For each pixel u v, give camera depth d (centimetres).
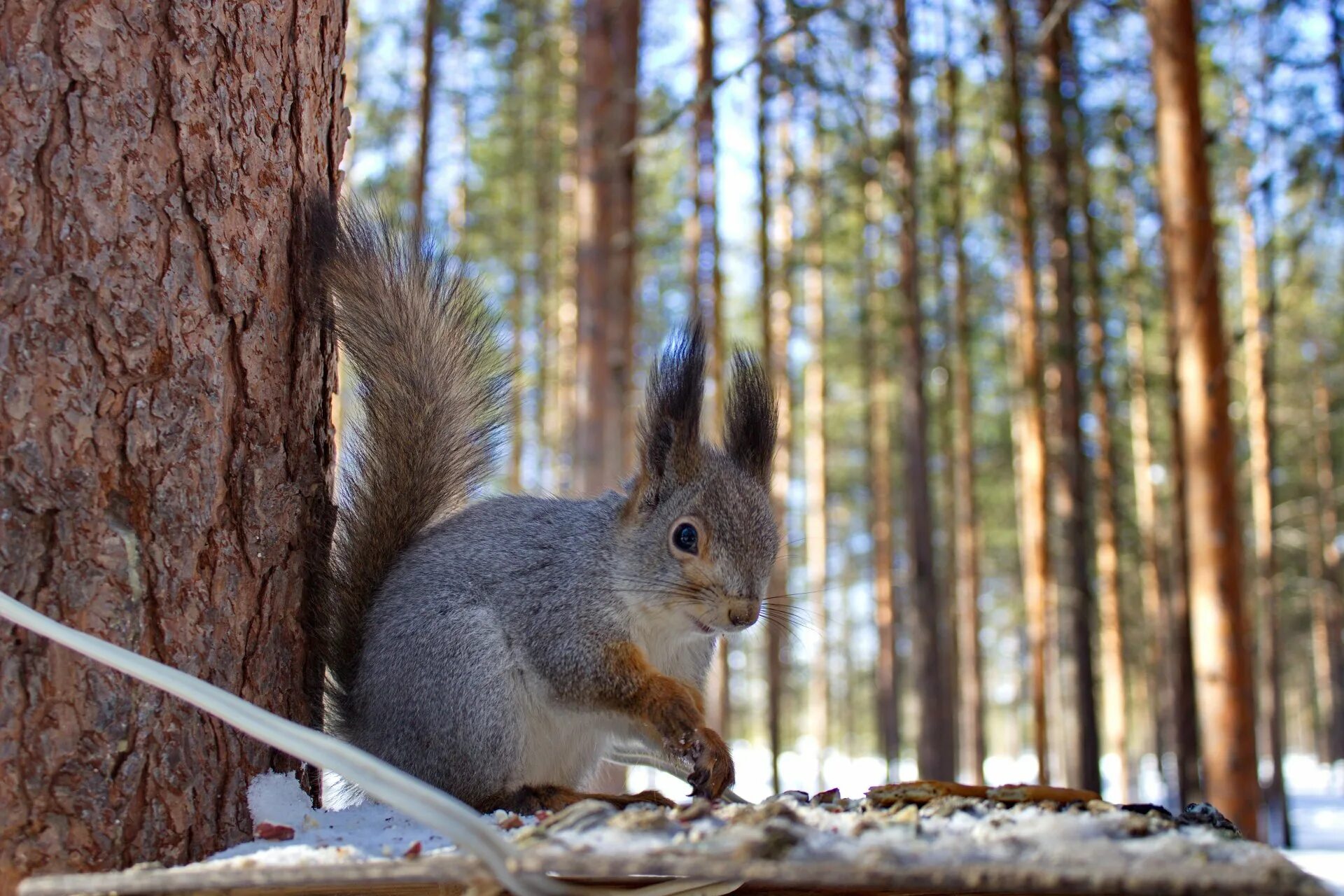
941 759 1508
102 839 272
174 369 297
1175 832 242
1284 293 2289
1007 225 1956
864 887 239
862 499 3706
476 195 2284
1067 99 1620
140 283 292
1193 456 1138
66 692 271
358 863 222
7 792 263
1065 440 1520
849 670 3712
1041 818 253
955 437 2847
